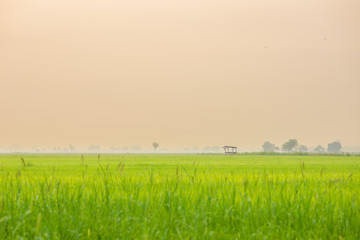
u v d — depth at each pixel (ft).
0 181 49.65
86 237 26.03
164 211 30.19
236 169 107.34
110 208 30.14
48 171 96.17
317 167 123.54
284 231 27.71
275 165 139.85
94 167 120.67
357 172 93.76
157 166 132.77
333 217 31.17
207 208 30.91
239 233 26.53
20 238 23.49
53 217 27.96
